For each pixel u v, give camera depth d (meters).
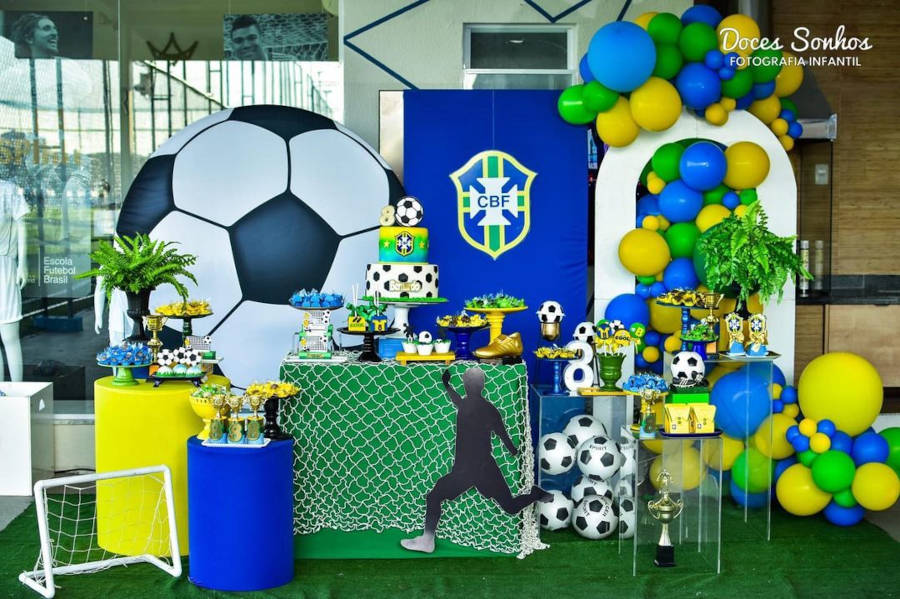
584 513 4.50
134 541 4.17
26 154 5.90
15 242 5.87
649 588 3.91
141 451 4.12
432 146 5.46
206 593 3.79
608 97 5.05
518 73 6.05
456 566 4.15
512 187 5.47
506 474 4.32
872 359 6.77
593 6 6.01
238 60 5.97
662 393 4.14
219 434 3.84
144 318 4.50
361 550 4.28
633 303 5.23
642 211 5.43
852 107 7.07
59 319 5.88
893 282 7.14
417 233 4.54
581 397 4.70
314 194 5.25
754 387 4.55
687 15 5.23
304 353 4.40
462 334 4.52
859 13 6.98
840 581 4.00
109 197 5.94
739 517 4.62
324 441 4.35
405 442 4.36
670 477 4.17
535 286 5.48
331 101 5.99
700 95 5.04
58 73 5.89
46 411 5.39
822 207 6.62
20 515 4.77
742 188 5.20
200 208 5.18
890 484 4.52
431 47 5.97
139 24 5.93
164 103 5.96
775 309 5.24
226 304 5.17
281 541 3.88
